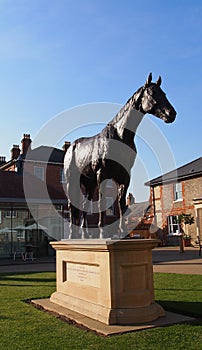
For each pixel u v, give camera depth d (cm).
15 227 2470
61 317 647
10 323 606
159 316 622
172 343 480
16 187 2584
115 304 598
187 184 3103
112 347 468
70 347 473
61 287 772
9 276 1358
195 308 683
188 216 2872
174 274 1227
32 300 820
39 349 468
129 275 617
